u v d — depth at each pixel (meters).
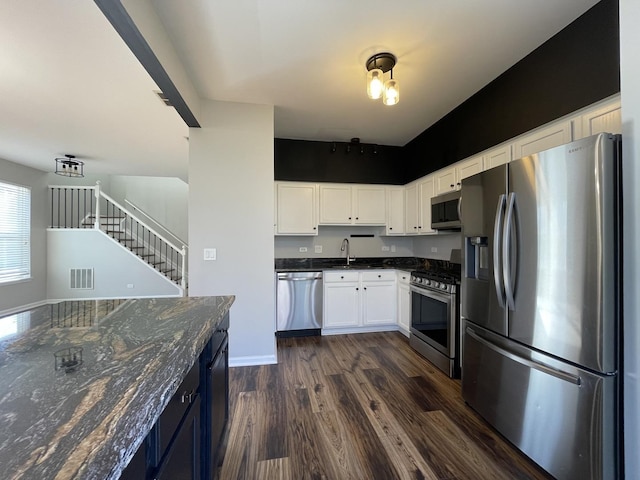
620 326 1.22
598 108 1.68
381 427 1.84
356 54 2.11
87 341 1.00
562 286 1.36
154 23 1.66
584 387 1.28
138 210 7.28
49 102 2.57
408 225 4.05
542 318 1.45
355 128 3.57
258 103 2.82
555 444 1.39
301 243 4.21
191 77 2.37
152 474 0.73
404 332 3.62
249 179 2.77
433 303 2.80
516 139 2.24
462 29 1.87
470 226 2.00
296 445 1.68
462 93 2.71
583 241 1.27
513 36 1.94
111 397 0.64
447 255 3.64
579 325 1.29
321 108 2.98
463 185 2.09
